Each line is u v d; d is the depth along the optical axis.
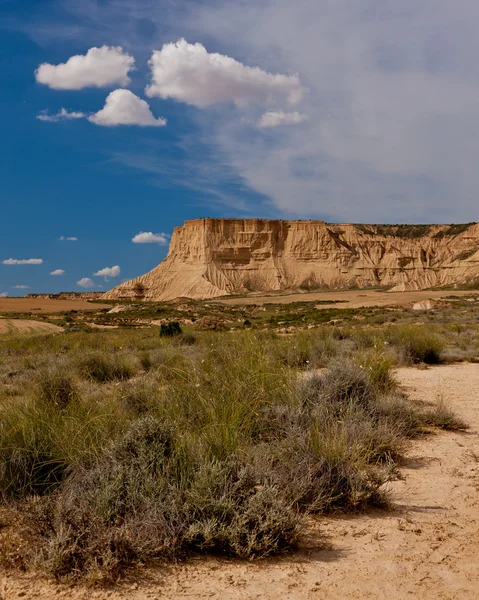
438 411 8.58
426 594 3.59
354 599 3.53
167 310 123.25
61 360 13.40
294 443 5.93
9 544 4.25
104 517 4.43
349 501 5.09
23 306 146.25
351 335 22.19
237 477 4.96
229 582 3.78
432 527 4.68
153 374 9.71
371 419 7.64
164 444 5.29
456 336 24.88
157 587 3.71
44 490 5.36
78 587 3.71
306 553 4.24
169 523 4.34
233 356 9.70
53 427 6.12
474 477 6.01
